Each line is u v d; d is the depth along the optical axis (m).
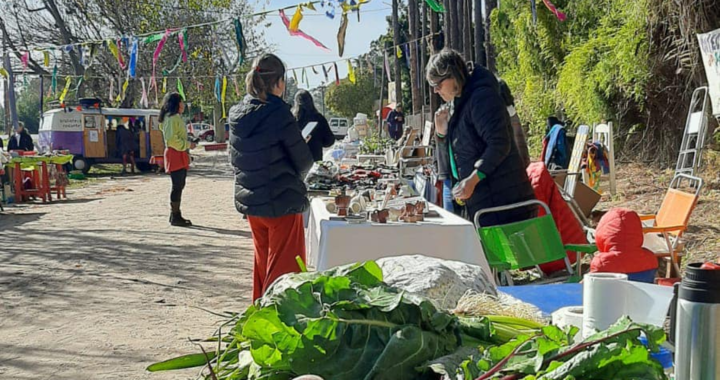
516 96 18.55
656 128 12.96
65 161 16.80
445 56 4.87
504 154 4.76
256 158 4.55
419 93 24.09
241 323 2.08
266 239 4.82
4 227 11.55
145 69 26.44
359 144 14.73
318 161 7.91
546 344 1.69
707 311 1.56
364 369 1.83
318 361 1.83
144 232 10.59
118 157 25.88
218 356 2.07
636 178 11.95
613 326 1.74
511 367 1.67
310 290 1.94
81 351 4.89
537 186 5.70
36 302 6.29
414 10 23.84
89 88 29.48
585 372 1.62
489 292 2.85
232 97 26.06
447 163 6.10
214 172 26.70
